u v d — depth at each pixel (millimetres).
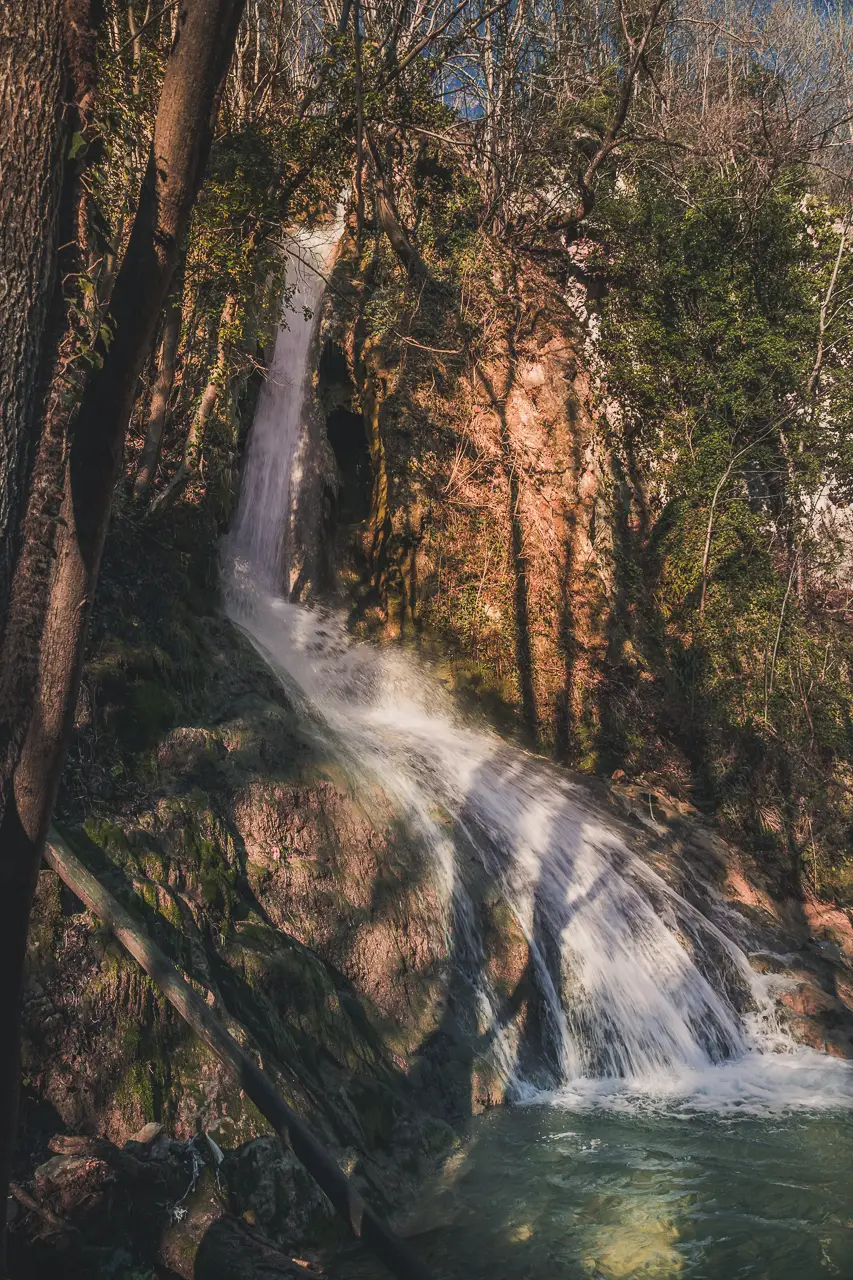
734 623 14703
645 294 16969
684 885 10797
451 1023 7883
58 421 2953
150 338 2943
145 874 6680
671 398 16266
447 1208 6055
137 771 7539
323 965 7336
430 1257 5500
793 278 16609
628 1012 8859
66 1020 5598
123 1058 5676
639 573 15250
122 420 2939
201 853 7176
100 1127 5488
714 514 15352
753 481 16203
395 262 16359
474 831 9516
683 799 12992
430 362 15578
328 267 16703
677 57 25656
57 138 2879
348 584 14445
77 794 6895
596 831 10883
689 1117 7523
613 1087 8203
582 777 12430
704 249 16766
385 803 8961
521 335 16406
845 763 14070
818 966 10500
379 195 16000
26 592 2943
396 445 14945
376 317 15203
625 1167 6590
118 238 8734
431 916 8367
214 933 6844
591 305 17516
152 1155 5395
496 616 14195
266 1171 5496
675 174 18031
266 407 14125
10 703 2939
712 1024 9172
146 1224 5051
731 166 17906
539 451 15430
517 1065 8047
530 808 10578
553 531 14914
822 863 12750
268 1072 6082
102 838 6625
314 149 11820
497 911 8859
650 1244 5629
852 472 15648
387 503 14641
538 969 8680
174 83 2857
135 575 9023
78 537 2959
